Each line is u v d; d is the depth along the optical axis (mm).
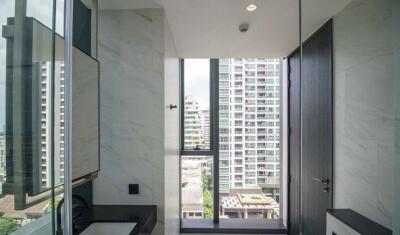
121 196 1723
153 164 1733
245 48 2412
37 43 741
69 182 836
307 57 1933
